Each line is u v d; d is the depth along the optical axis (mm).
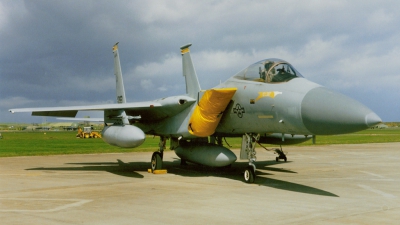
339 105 8375
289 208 7289
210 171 14453
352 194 9047
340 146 33375
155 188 10023
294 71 10523
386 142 39969
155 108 13586
